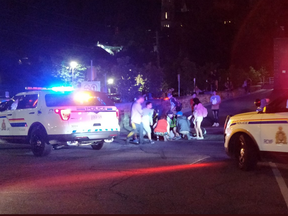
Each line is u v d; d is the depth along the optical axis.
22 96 11.41
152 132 14.81
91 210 5.55
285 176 7.55
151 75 33.41
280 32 14.10
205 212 5.39
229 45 64.75
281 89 13.40
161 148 11.99
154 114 15.13
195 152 11.02
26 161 9.82
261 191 6.44
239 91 38.88
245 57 64.69
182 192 6.46
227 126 8.72
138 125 12.91
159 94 33.31
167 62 49.34
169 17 75.81
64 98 10.98
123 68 30.58
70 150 11.79
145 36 52.78
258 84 53.62
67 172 8.31
